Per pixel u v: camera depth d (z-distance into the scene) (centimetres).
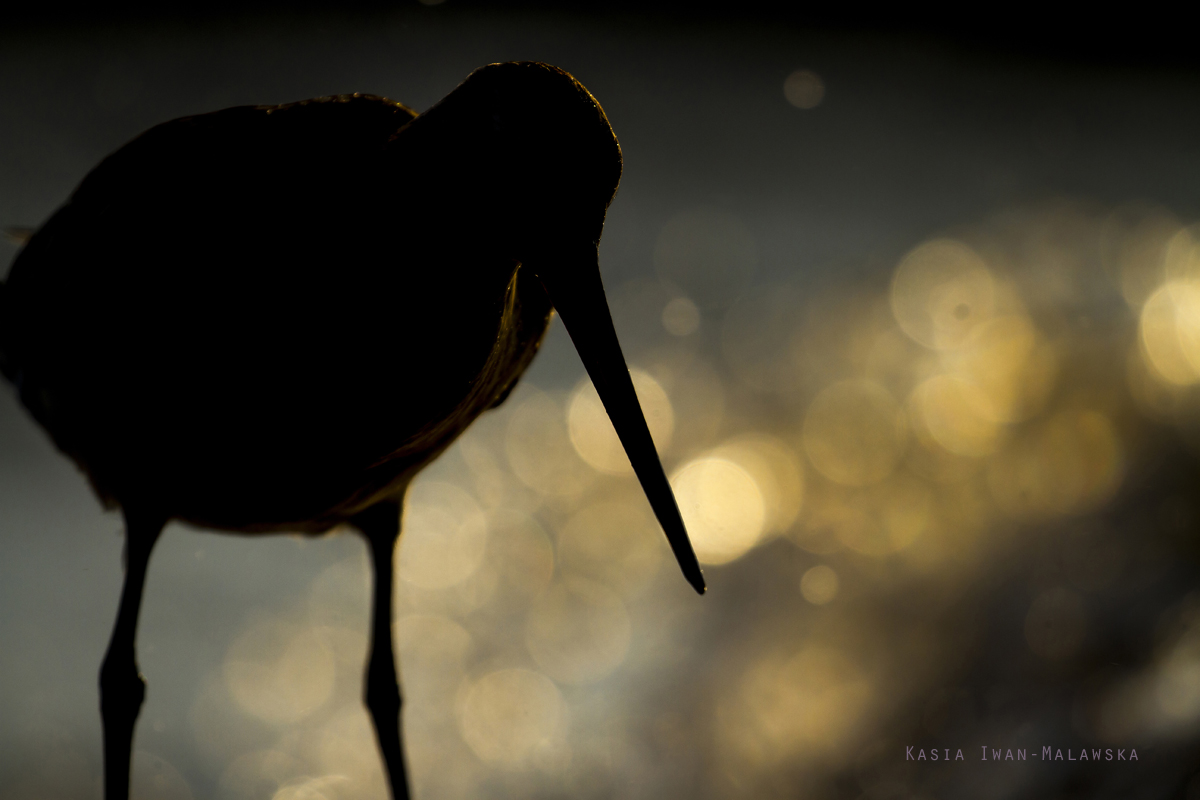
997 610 460
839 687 459
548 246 434
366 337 434
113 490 441
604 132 434
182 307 435
